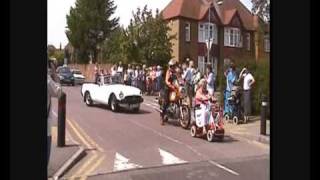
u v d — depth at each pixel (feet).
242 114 49.88
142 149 35.09
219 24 159.63
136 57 108.58
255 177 26.25
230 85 50.70
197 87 43.42
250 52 159.33
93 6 176.35
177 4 155.12
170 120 51.75
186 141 38.99
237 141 39.27
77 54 173.06
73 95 82.64
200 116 40.29
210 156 32.60
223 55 159.84
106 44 144.05
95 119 51.93
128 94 58.95
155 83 87.40
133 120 51.93
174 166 29.25
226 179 25.89
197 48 155.94
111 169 28.22
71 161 29.09
